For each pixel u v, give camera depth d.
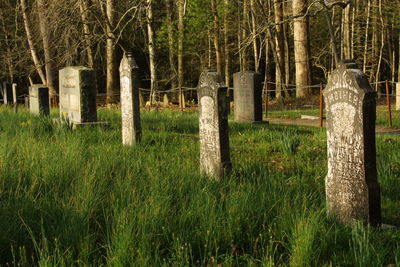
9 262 4.46
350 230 5.40
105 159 7.76
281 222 5.21
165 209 5.30
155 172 7.05
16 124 12.90
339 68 5.67
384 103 26.70
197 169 8.00
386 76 47.53
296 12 28.81
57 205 5.38
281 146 10.53
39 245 4.56
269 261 4.36
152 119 16.36
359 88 5.43
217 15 31.42
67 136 10.86
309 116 19.22
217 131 7.66
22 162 7.22
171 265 4.38
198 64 42.53
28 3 31.94
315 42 43.66
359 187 5.60
